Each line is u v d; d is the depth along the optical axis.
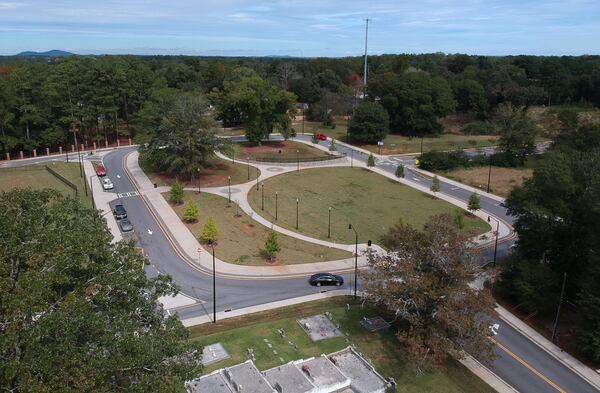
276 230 66.44
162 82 124.25
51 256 23.97
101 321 22.78
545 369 39.44
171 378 24.11
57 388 20.42
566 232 49.16
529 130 105.25
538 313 47.97
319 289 50.59
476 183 93.19
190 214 66.06
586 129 89.25
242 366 34.97
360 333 41.66
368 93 161.12
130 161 96.38
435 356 35.06
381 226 69.81
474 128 147.75
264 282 51.78
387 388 34.88
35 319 23.34
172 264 54.91
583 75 176.88
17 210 26.64
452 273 37.16
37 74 112.31
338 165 103.50
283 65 199.75
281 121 111.94
